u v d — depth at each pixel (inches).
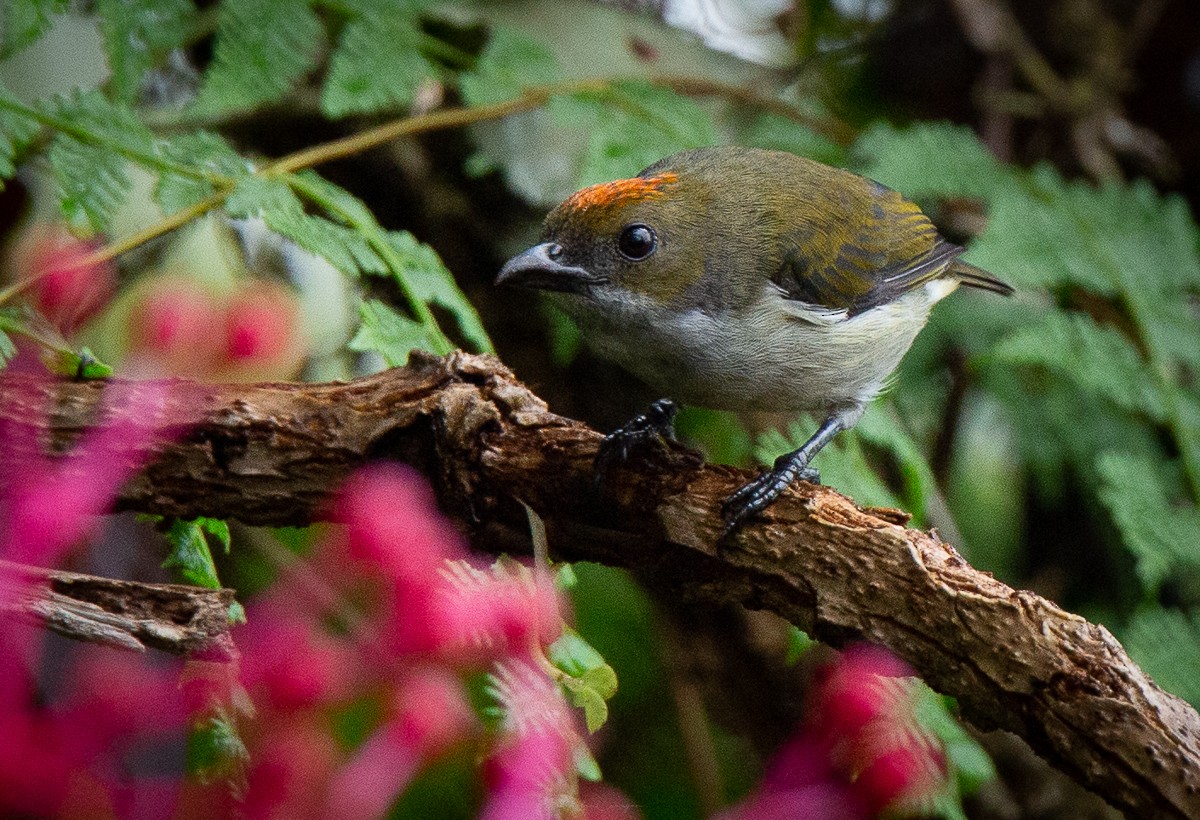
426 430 242.4
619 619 428.1
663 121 383.6
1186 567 463.5
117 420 235.0
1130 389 388.8
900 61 504.7
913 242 374.0
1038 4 494.9
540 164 436.8
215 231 355.9
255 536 353.4
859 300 351.9
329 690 220.7
